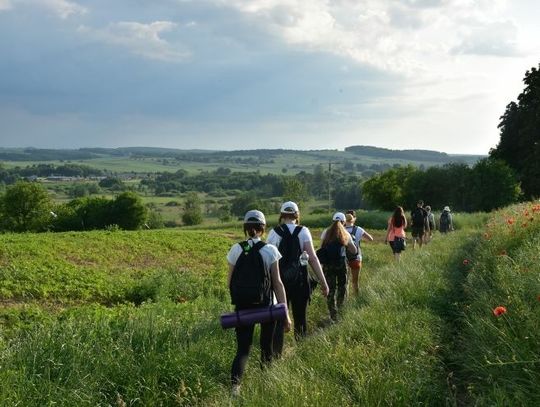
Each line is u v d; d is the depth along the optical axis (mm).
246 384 5680
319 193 179250
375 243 28156
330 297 9641
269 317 6086
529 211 13555
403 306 8594
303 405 4738
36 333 6555
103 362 5992
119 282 14023
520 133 56594
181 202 177000
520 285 6824
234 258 6266
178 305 10367
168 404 5695
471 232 24203
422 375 5516
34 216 79000
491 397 4730
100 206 78938
